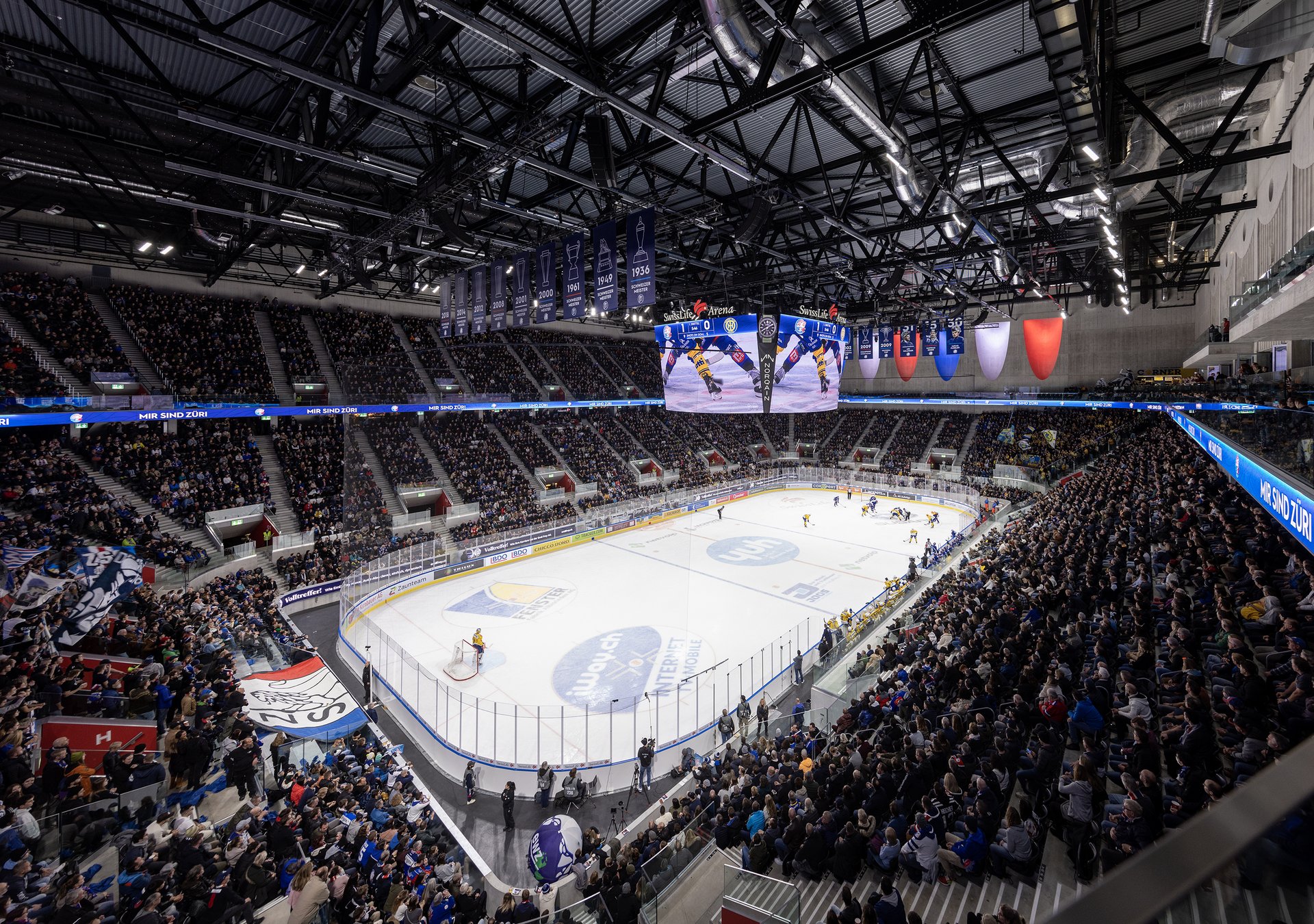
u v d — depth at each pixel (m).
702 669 22.19
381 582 28.34
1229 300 28.48
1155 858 0.96
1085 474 38.31
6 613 14.46
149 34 12.74
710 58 12.34
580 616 27.22
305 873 9.54
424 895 10.52
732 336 31.97
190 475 29.45
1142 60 14.31
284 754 15.05
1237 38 10.46
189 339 33.69
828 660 20.72
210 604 21.50
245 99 15.39
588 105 12.75
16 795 9.87
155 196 18.22
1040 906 7.73
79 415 25.73
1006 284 30.36
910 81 14.77
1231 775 8.02
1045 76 14.59
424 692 20.34
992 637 14.55
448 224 17.19
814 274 27.94
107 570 14.90
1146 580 14.68
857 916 7.32
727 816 11.48
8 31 12.30
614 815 14.89
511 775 16.36
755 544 39.59
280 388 36.31
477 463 41.12
